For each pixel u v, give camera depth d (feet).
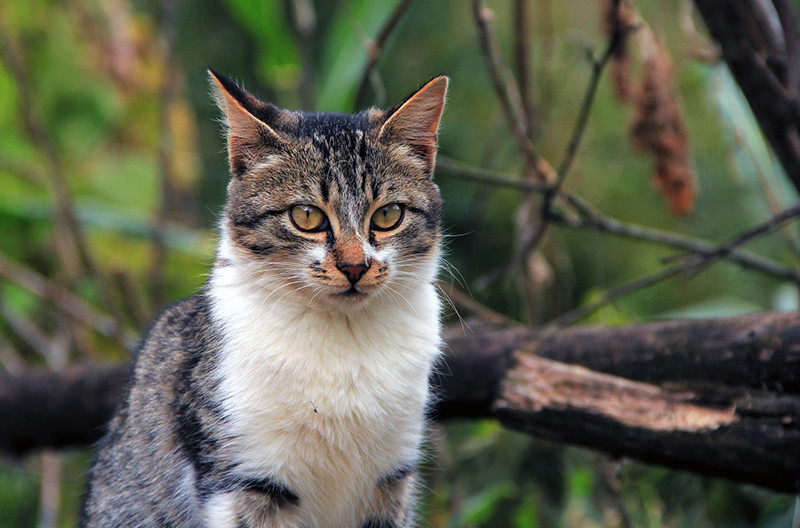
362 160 16.14
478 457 24.54
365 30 25.64
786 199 24.38
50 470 28.27
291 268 15.87
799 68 17.21
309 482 15.85
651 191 39.96
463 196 44.16
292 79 28.48
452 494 24.72
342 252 15.47
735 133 22.90
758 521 23.16
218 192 47.57
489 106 44.91
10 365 30.09
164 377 17.08
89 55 32.91
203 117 49.57
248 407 15.26
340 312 15.80
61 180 27.43
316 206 15.89
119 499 17.57
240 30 51.16
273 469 15.39
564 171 20.74
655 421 16.98
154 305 30.17
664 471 22.71
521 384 18.88
